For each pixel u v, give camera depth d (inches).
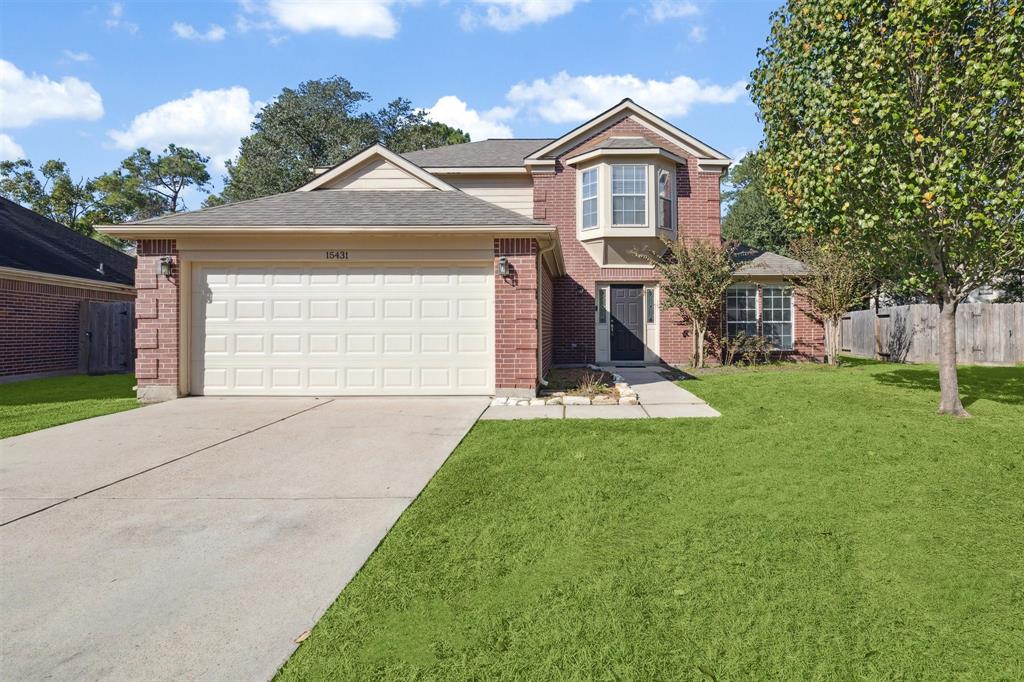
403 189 458.6
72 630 99.3
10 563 126.6
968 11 258.5
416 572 120.3
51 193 1723.7
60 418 299.7
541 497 166.6
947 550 128.1
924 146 269.6
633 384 426.9
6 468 204.2
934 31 263.7
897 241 302.8
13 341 512.7
